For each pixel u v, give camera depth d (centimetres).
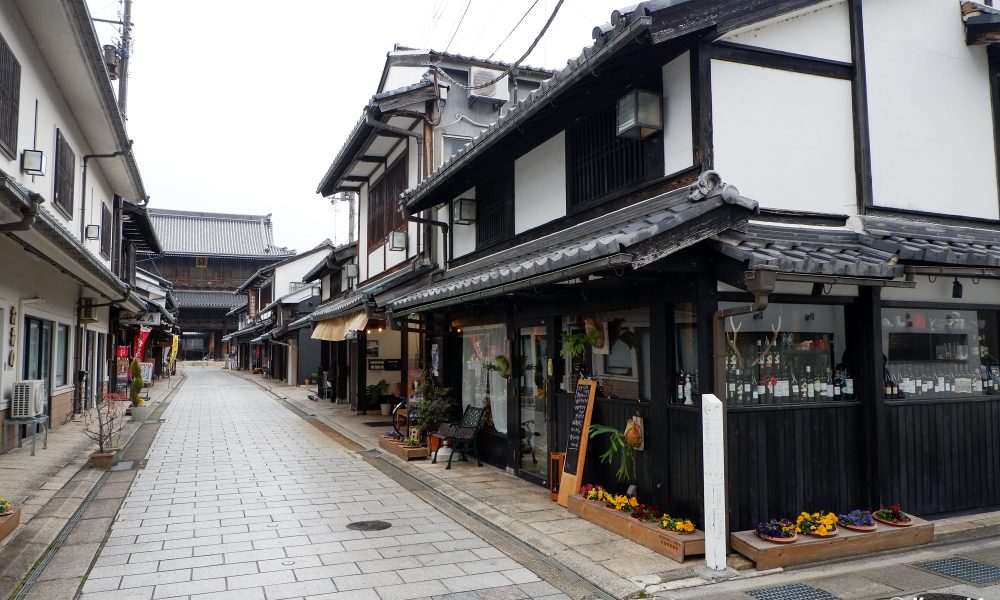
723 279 586
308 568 586
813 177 676
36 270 1255
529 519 734
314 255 4062
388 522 745
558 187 908
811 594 511
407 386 1852
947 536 649
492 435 1074
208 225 6606
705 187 564
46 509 778
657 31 573
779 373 646
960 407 718
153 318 2592
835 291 662
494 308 1069
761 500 610
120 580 551
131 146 1502
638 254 535
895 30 734
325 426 1669
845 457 654
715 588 527
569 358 872
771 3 631
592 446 796
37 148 1022
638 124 672
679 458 635
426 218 1409
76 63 1055
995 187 781
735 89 645
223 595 520
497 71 1505
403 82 1656
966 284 745
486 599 516
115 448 1138
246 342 5197
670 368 657
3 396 1083
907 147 727
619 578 546
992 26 759
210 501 842
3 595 509
